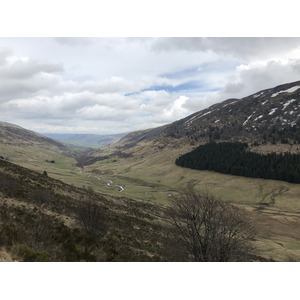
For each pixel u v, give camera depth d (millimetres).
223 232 17719
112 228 27938
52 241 15727
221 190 121625
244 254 17328
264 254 34844
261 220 71875
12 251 10883
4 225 14352
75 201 41125
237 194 114125
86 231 21125
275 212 83312
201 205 18984
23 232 15211
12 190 29000
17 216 19516
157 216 59469
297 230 63750
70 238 17594
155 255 21703
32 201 28391
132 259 17281
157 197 106062
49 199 30750
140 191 122938
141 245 25422
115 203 59625
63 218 25375
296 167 125938
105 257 15773
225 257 16688
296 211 87438
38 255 11070
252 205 97625
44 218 21812
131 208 59969
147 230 36750
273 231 62219
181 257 17672
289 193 108125
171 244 19406
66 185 61500
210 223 17766
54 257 12742
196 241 17984
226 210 19156
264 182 126688
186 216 18312
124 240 24484
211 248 17000
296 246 50281
